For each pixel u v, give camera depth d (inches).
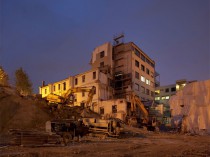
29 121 1019.9
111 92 1996.8
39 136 581.3
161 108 1939.0
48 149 506.9
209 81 1457.9
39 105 1318.9
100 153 460.4
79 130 875.4
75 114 1425.9
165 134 1237.1
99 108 1780.3
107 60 2145.7
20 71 1886.1
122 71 2142.0
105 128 941.2
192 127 1414.9
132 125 1475.1
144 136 1041.5
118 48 2258.9
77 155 432.5
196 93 1510.8
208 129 1328.7
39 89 2459.4
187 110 1526.8
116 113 1611.7
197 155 454.0
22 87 1829.5
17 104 1103.6
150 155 447.5
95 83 1870.1
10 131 595.5
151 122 1594.5
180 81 2883.9
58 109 1396.4
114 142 721.6
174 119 1614.2
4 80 1707.7
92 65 2309.3
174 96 1690.5
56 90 2242.9
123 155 435.8
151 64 2576.3
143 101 2084.2
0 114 961.5
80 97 1940.2
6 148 505.4
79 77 2038.6
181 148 573.3
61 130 810.2
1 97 1095.6
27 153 433.7
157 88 3105.3
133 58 2137.1
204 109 1409.9
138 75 2196.1
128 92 1920.5
